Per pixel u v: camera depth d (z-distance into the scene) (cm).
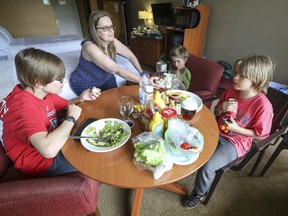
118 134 90
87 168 75
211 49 338
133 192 137
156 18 388
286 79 256
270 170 153
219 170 108
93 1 542
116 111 115
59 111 120
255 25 266
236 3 277
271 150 172
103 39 138
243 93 115
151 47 382
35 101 88
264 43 264
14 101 83
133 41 424
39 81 84
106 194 135
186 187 139
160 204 128
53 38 334
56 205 74
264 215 122
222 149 111
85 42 142
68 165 101
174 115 89
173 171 74
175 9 337
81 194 73
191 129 88
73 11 582
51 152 75
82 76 159
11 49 267
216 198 132
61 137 80
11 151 92
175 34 337
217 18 308
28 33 428
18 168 95
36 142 74
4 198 63
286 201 130
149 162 70
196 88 179
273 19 246
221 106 118
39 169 96
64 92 170
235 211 124
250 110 110
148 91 113
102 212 124
